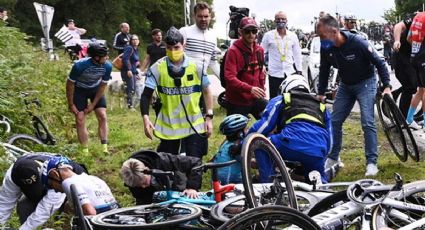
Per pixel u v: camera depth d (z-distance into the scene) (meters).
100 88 8.72
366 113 7.31
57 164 4.89
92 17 39.75
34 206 5.29
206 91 6.48
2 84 8.46
